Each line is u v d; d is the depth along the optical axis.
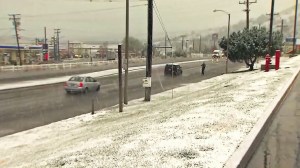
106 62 77.75
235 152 7.34
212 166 6.71
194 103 16.25
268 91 16.77
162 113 15.27
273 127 10.18
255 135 8.57
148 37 28.44
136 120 15.32
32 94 33.66
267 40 53.75
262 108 12.15
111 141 10.20
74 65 67.88
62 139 15.48
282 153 7.85
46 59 107.44
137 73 60.84
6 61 94.31
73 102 28.72
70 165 8.21
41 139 16.55
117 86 41.62
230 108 12.55
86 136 14.15
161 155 7.69
